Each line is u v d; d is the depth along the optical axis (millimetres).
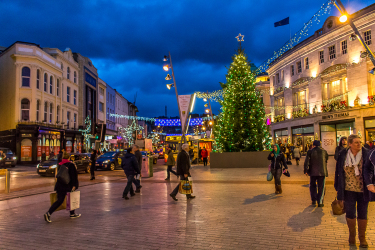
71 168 6785
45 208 8086
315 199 7797
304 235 5160
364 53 16250
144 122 88938
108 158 23547
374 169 4074
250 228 5676
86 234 5500
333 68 32844
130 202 8758
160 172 19719
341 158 4703
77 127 44188
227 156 21328
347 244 4664
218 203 8266
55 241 5109
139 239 5141
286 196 9180
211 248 4617
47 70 35094
